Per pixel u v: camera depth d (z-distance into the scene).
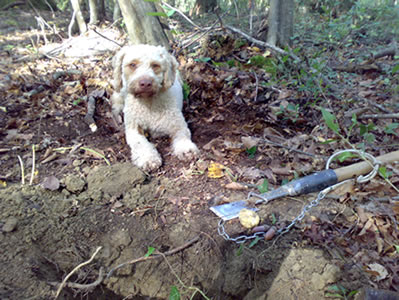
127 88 0.74
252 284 0.51
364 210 0.56
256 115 0.91
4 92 1.01
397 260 0.48
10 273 0.47
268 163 0.71
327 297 0.45
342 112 0.83
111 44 1.50
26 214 0.56
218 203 0.60
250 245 0.53
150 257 0.52
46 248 0.53
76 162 0.72
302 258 0.50
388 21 1.02
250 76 1.02
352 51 1.19
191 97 1.01
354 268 0.47
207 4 2.17
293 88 0.98
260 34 1.19
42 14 2.15
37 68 1.23
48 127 0.85
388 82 0.95
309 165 0.68
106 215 0.59
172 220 0.58
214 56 1.14
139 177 0.65
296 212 0.57
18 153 0.74
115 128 0.88
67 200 0.60
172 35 1.18
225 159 0.73
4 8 2.11
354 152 0.63
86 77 1.14
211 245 0.54
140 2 1.05
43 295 0.45
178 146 0.75
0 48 1.48
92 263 0.53
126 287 0.53
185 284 0.54
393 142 0.74
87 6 2.06
